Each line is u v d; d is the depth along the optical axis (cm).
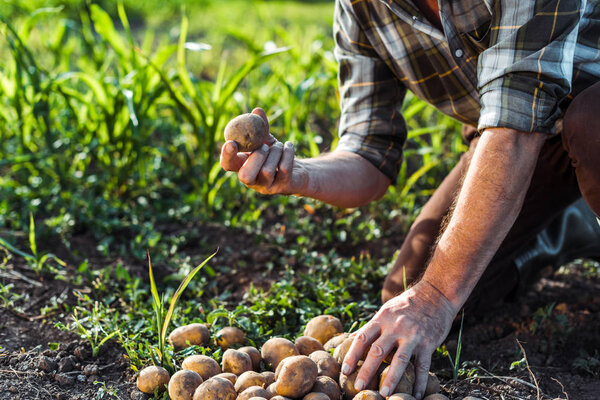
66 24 256
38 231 188
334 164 145
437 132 231
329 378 122
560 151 142
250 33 425
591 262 185
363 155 150
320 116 266
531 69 114
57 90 205
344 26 147
